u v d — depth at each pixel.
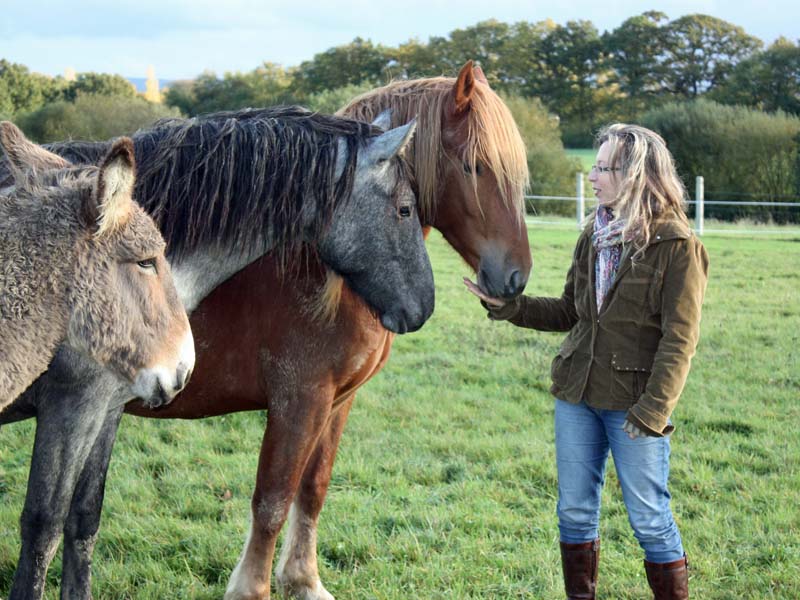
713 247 17.09
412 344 9.12
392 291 3.52
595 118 44.50
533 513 5.02
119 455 5.82
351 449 5.98
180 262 3.43
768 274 13.73
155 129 3.58
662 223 3.30
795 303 11.36
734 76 40.28
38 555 3.19
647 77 47.50
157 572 4.23
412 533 4.62
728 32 47.62
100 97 26.22
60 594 3.53
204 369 3.63
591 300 3.45
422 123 3.73
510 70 45.88
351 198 3.46
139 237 2.91
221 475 5.44
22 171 2.94
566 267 14.18
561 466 3.58
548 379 7.81
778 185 24.69
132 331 2.93
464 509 4.98
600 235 3.40
